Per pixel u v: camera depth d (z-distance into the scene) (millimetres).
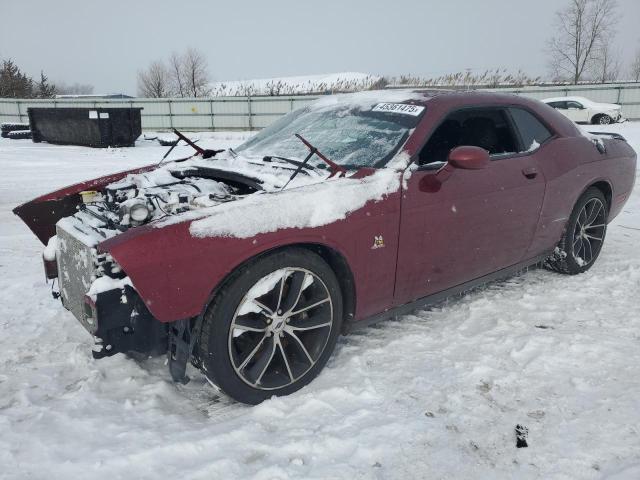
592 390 2447
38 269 4441
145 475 1916
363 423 2221
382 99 3344
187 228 2117
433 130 2945
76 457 2002
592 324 3145
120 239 2076
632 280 3891
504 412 2299
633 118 26422
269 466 1953
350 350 2863
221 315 2180
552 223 3625
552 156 3562
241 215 2236
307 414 2291
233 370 2264
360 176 2660
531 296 3572
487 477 1924
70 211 3244
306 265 2389
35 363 2799
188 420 2277
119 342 2271
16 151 16469
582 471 1936
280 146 3262
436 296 3080
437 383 2525
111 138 18281
